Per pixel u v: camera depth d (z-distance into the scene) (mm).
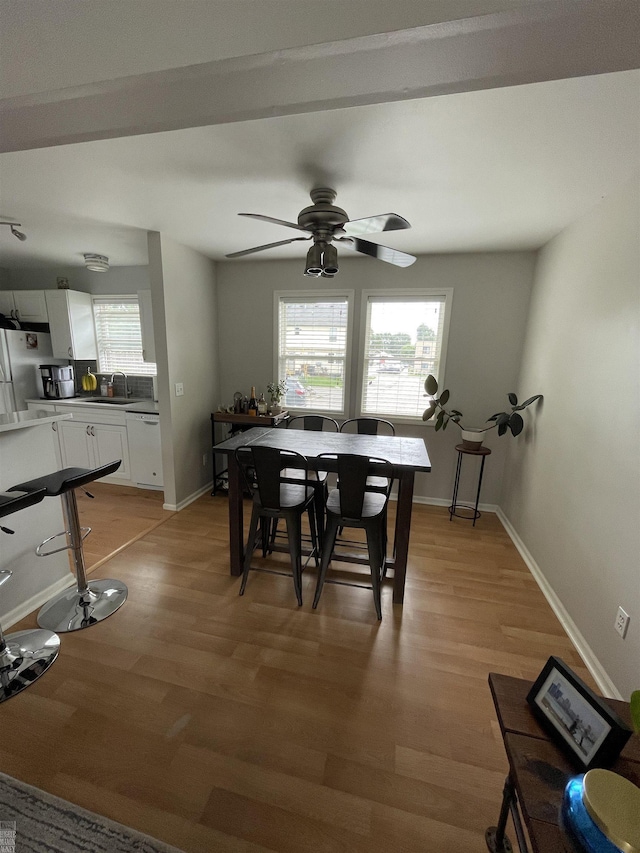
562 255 2580
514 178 1902
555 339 2598
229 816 1176
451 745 1412
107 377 4574
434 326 3562
